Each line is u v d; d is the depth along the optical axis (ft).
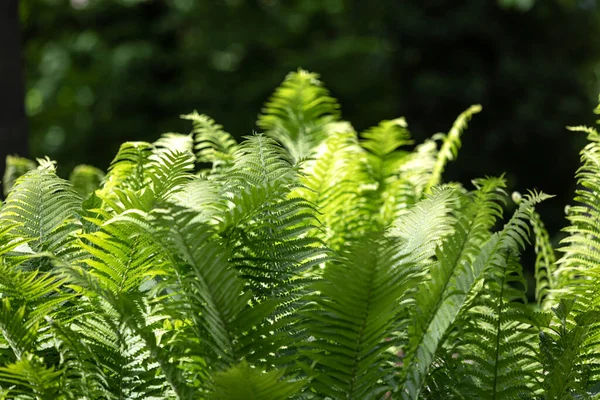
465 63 62.13
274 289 16.15
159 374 16.08
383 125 19.11
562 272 17.56
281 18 68.03
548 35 63.57
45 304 15.96
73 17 67.36
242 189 16.44
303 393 15.80
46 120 66.54
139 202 15.92
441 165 19.38
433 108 61.52
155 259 16.15
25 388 16.25
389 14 63.87
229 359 15.60
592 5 64.34
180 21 65.21
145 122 62.39
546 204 58.18
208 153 18.67
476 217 15.69
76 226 16.74
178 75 65.46
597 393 16.42
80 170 20.24
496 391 16.01
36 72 66.23
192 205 16.14
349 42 63.16
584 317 16.06
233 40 64.90
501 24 62.44
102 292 15.42
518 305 15.92
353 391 15.67
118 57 63.31
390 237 15.31
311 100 20.07
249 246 16.24
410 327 15.65
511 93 61.62
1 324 15.66
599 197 16.89
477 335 16.33
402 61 63.16
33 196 16.72
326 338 15.62
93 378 15.79
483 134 61.41
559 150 60.64
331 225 18.22
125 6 66.74
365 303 15.38
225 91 63.16
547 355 16.17
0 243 16.20
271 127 20.08
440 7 63.21
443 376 15.96
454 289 15.79
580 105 61.72
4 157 20.98
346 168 18.25
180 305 16.11
